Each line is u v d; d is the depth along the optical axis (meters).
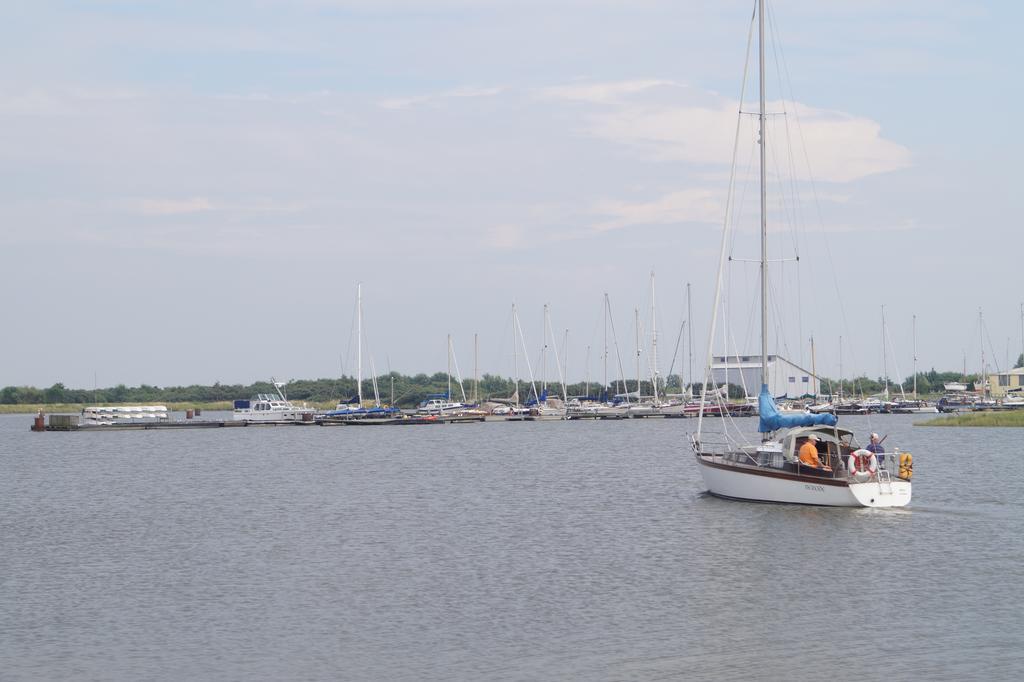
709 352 61.62
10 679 28.73
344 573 40.88
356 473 84.81
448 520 54.53
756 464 55.50
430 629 32.62
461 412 190.38
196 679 28.61
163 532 52.25
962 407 192.88
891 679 27.58
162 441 138.75
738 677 27.88
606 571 40.28
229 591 38.16
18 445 132.62
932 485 66.56
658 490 66.31
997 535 46.06
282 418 175.88
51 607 36.19
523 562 42.31
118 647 31.47
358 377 187.50
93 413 172.62
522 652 30.17
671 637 31.34
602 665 28.95
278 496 67.75
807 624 32.50
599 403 199.50
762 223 57.69
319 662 29.75
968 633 31.34
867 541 44.94
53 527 54.66
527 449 113.06
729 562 41.38
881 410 194.62
